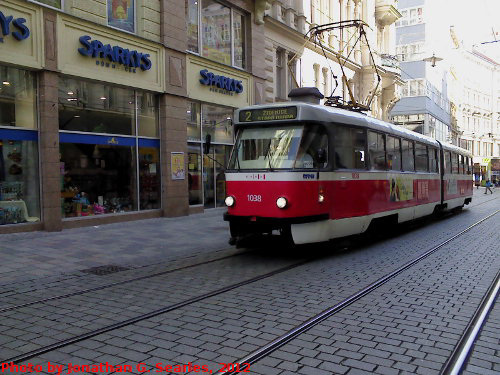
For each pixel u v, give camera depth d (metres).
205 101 17.34
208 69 17.47
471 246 10.70
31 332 4.95
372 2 31.64
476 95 77.62
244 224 9.29
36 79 11.93
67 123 12.70
